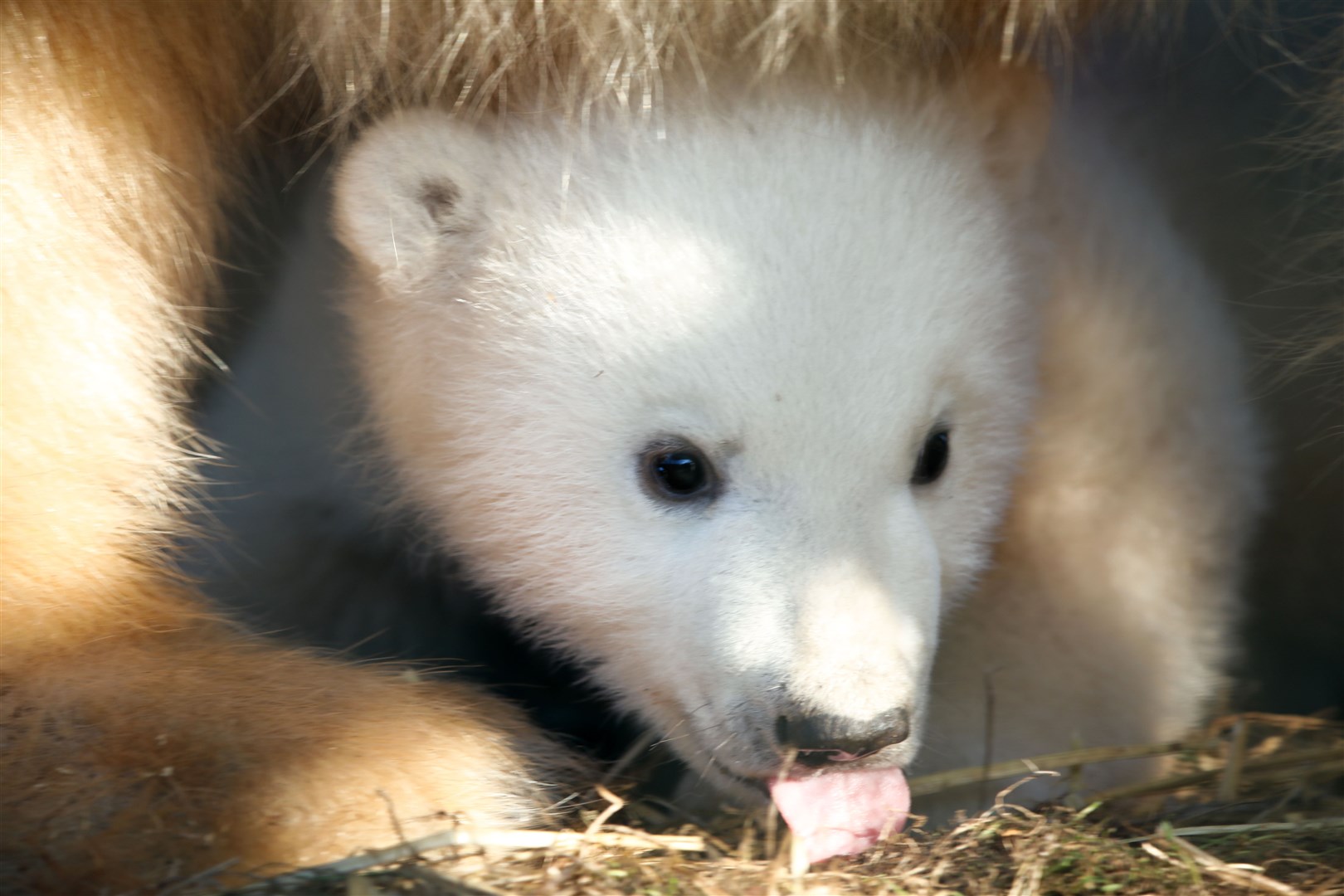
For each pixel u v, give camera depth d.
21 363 3.29
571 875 3.25
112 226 3.32
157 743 3.26
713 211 3.31
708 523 3.30
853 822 3.28
